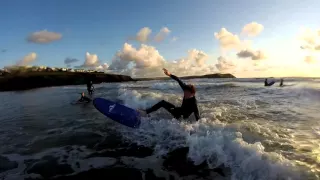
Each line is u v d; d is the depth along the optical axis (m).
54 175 4.90
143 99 14.79
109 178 4.71
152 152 5.96
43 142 7.11
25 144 6.95
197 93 20.81
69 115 11.65
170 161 5.36
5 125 9.72
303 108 10.86
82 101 17.41
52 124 9.59
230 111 10.09
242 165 4.62
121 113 8.38
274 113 9.60
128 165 5.27
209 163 5.06
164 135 7.14
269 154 4.57
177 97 14.89
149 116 9.11
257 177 4.20
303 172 4.01
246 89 24.77
